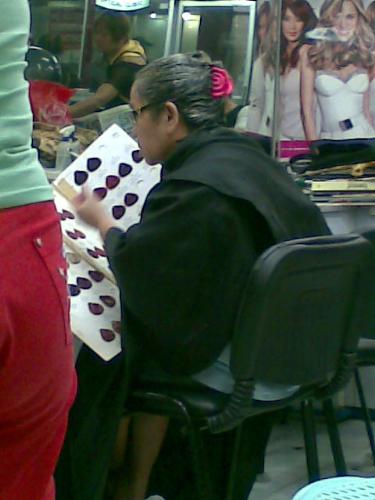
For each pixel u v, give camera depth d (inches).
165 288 76.1
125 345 77.1
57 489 80.4
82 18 111.6
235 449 86.6
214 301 76.4
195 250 75.8
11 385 36.9
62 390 40.0
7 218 36.3
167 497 94.0
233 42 124.7
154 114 83.7
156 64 83.7
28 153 37.7
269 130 124.5
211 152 80.7
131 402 80.7
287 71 125.3
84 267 80.2
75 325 75.9
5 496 39.4
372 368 129.9
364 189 121.0
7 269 35.6
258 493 108.1
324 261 75.2
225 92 84.4
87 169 85.3
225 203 76.7
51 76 103.7
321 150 124.4
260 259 71.9
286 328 75.4
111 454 80.7
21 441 38.9
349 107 125.6
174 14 119.9
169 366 78.0
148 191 86.3
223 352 78.3
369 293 87.7
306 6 124.3
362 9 125.1
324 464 118.0
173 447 92.7
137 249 76.2
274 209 79.3
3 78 36.3
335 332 82.1
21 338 36.3
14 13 36.4
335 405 130.0
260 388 78.0
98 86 111.4
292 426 129.3
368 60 125.7
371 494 41.1
